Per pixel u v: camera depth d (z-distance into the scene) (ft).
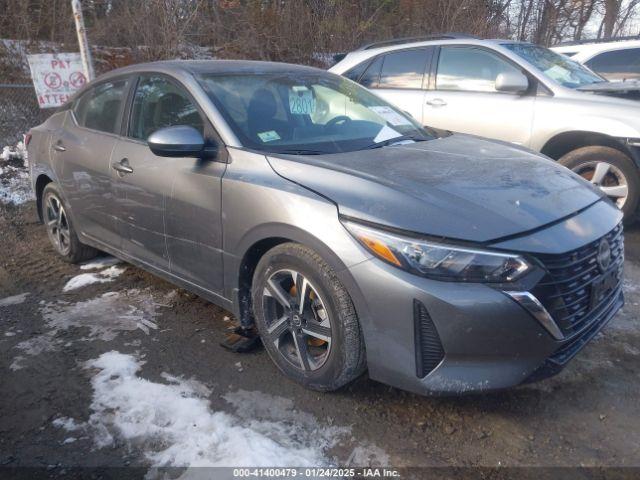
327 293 8.89
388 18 42.96
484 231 8.16
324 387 9.43
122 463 8.24
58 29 34.50
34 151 16.31
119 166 12.59
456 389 8.20
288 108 11.86
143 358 10.93
